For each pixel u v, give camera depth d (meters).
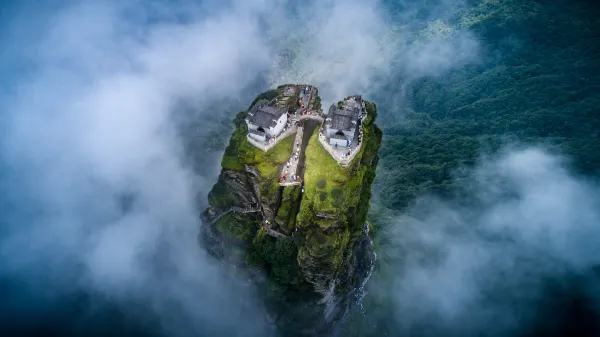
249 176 88.62
